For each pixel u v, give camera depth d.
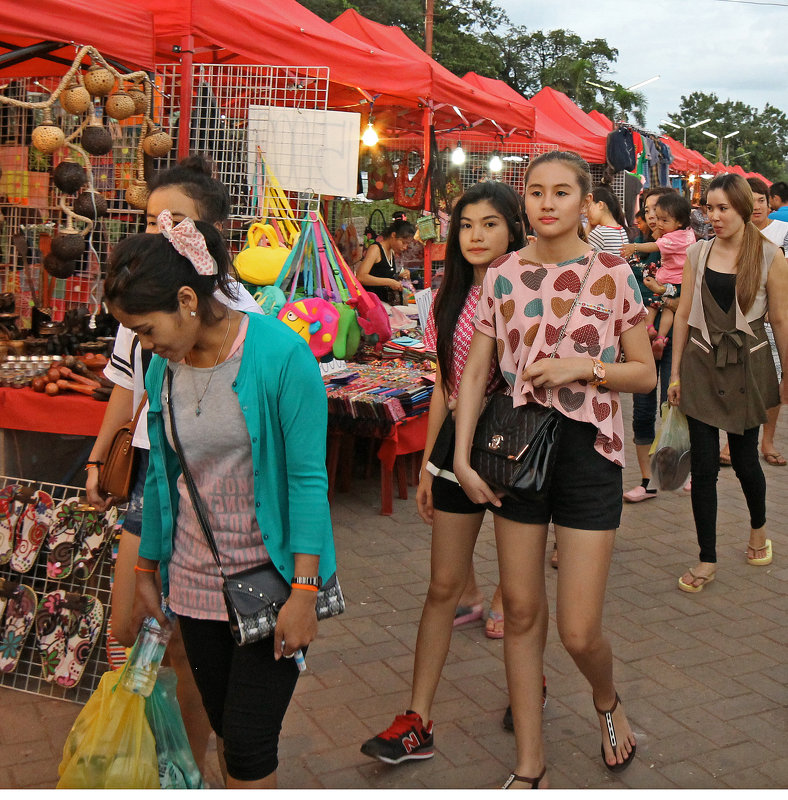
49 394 4.19
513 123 8.62
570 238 2.54
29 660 3.37
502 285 2.59
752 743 3.07
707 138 97.31
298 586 1.97
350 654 3.65
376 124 9.90
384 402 5.04
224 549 2.03
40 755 2.89
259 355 1.95
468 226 2.96
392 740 2.85
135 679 2.16
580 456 2.49
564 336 2.49
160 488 2.08
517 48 50.66
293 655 2.01
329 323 5.25
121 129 4.97
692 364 4.34
